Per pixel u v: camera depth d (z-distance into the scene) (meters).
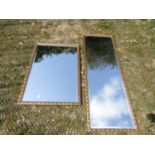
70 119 4.01
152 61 5.25
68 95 4.36
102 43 5.63
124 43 5.70
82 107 4.20
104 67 4.96
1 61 4.89
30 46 5.35
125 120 4.05
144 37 5.95
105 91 4.50
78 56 5.18
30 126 3.86
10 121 3.90
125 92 4.49
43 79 4.62
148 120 4.05
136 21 6.47
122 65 5.07
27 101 4.18
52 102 4.20
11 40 5.45
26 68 4.81
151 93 4.53
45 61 5.03
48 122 3.93
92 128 3.89
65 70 4.85
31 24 6.00
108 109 4.19
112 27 6.20
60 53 5.29
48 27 5.97
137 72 4.94
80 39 5.71
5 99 4.19
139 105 4.29
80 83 4.60
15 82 4.50
